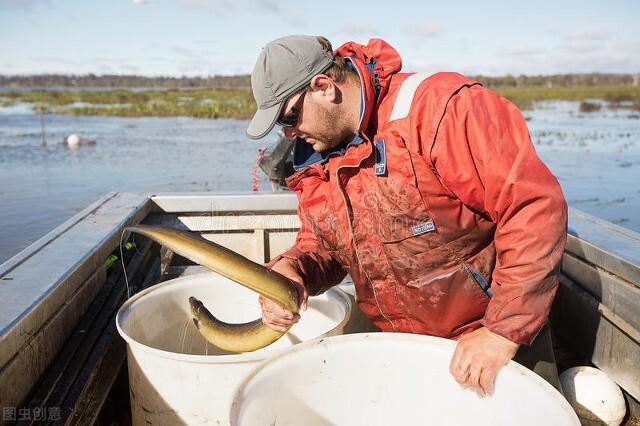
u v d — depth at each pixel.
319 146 2.02
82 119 25.44
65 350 2.19
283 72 1.85
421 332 2.21
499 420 1.84
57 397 1.94
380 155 1.92
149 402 2.04
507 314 1.77
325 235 2.20
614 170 12.32
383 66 1.99
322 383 1.94
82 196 9.83
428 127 1.82
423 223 1.96
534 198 1.72
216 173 12.02
